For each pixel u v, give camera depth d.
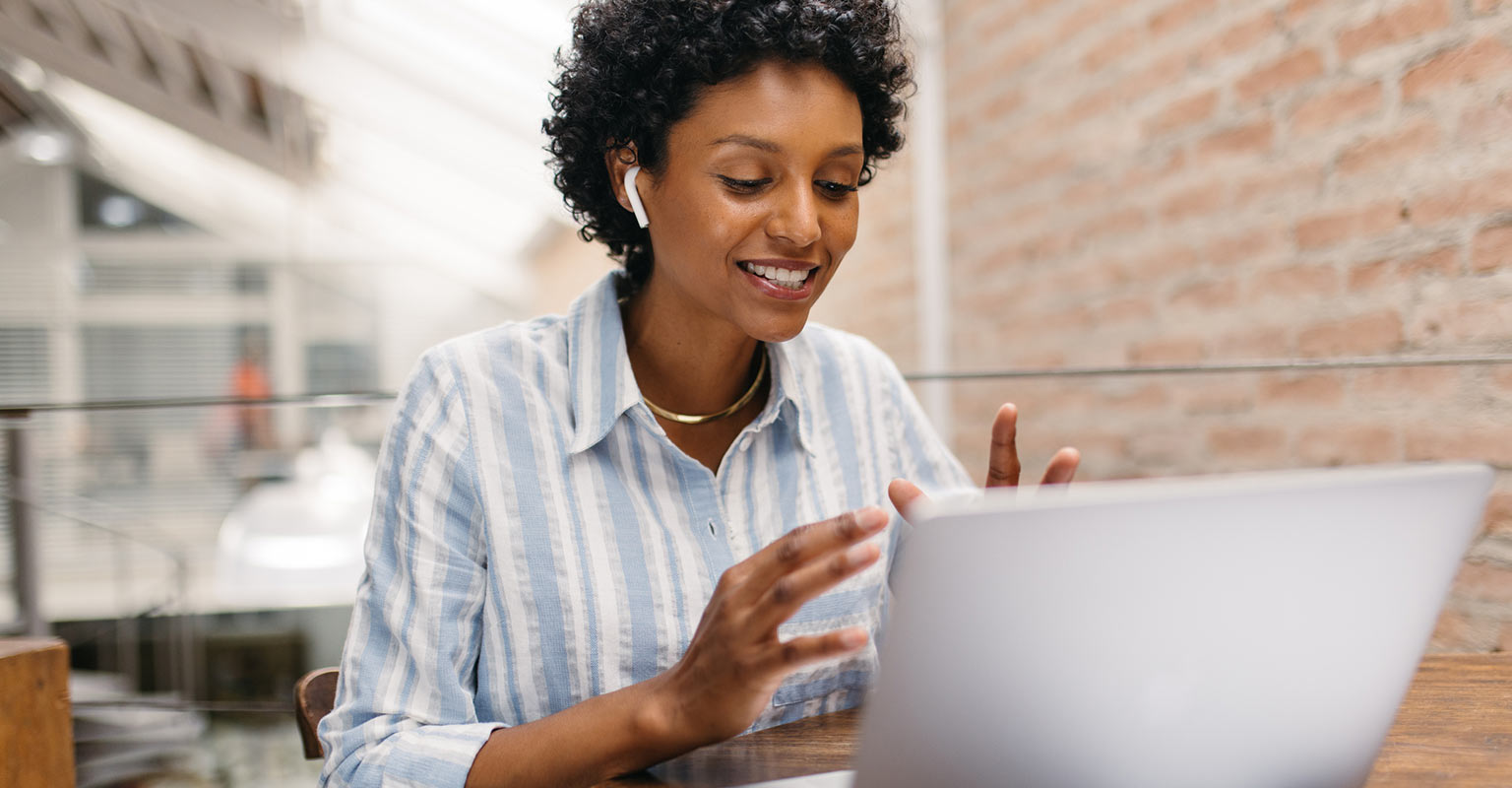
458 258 7.04
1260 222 1.79
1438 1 1.42
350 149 6.29
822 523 0.53
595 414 0.81
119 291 6.89
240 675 3.81
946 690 0.44
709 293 0.77
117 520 4.79
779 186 0.74
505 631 0.76
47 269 6.81
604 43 0.80
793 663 0.54
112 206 6.95
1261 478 0.43
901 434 1.00
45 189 6.85
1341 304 1.61
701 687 0.57
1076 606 0.42
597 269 6.17
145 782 2.41
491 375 0.81
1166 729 0.46
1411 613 0.50
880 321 3.35
